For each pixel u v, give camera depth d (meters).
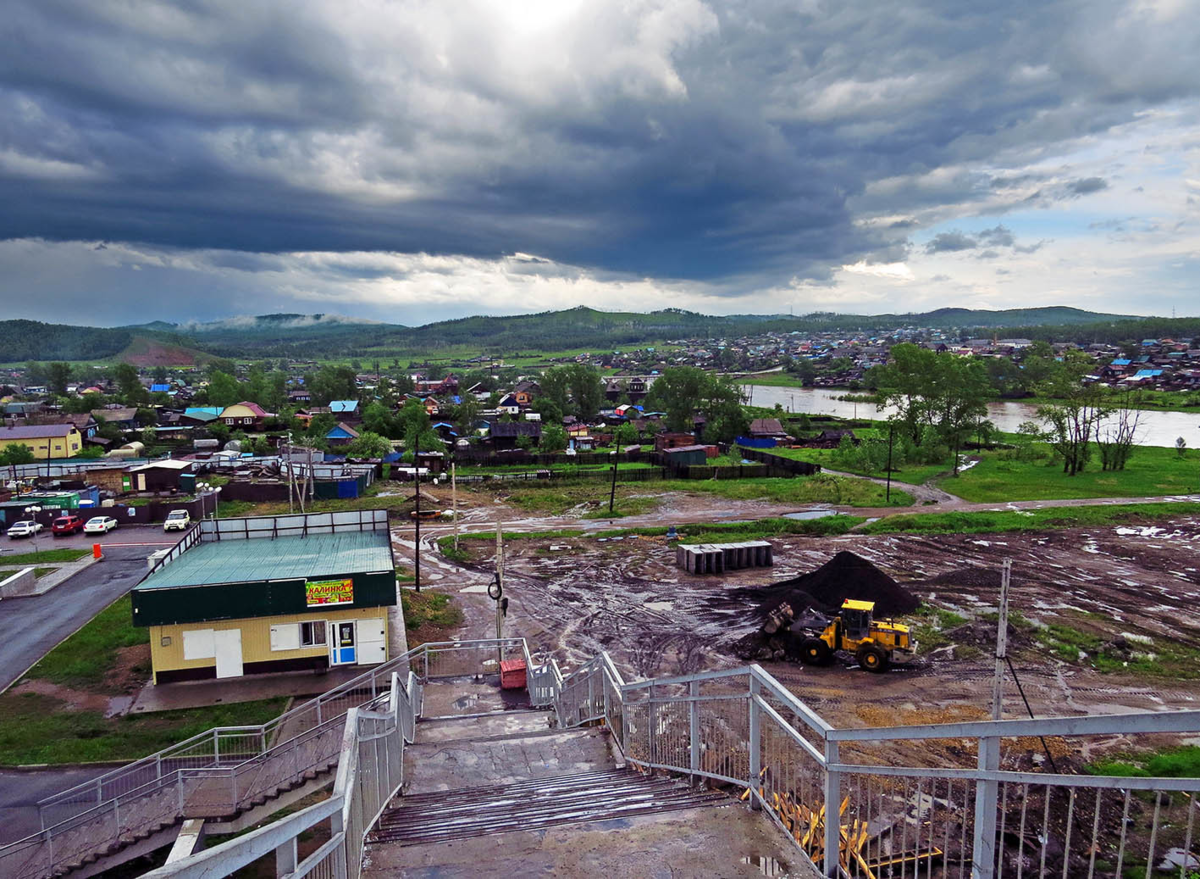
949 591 38.31
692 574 43.75
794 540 52.06
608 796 9.16
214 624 27.89
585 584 41.97
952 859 12.79
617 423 135.75
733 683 26.94
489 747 13.48
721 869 6.47
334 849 5.42
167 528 56.31
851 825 6.38
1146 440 102.56
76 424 113.94
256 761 17.72
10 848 15.84
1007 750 20.44
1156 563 44.03
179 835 16.56
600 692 15.70
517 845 7.07
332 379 164.00
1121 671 27.52
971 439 103.38
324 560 31.23
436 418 134.38
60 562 47.25
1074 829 15.67
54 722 24.44
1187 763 18.84
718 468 81.12
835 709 24.42
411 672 19.22
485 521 60.34
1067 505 61.50
